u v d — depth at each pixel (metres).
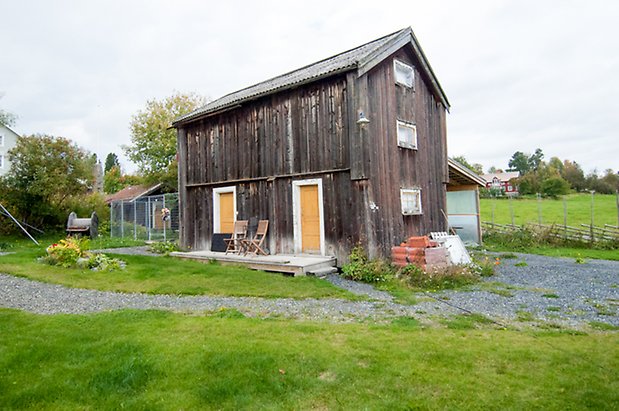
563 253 13.71
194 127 13.72
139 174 39.19
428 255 8.70
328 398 3.10
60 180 19.77
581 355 3.82
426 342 4.22
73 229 17.69
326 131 10.13
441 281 7.91
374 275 8.49
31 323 5.03
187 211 13.84
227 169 12.56
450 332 4.63
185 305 6.26
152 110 34.53
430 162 12.34
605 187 40.78
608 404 2.90
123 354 3.94
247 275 8.59
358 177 9.35
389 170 10.28
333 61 12.02
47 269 9.12
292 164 10.84
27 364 3.77
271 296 6.83
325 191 10.16
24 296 6.83
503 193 42.12
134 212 20.06
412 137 11.61
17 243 16.83
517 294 6.96
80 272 8.81
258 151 11.70
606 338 4.38
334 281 8.45
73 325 4.91
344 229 9.75
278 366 3.65
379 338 4.37
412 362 3.70
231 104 11.96
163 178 33.41
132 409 3.00
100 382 3.41
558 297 6.66
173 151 34.12
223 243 11.81
